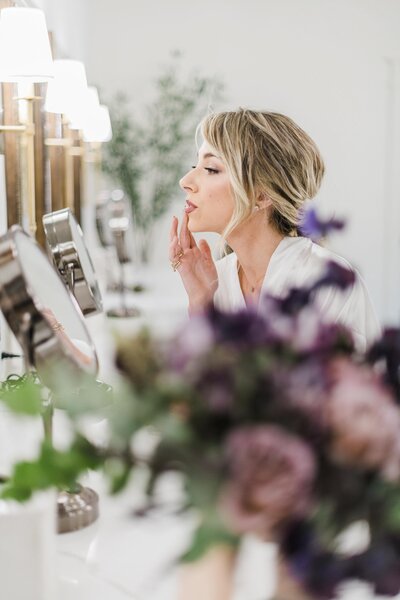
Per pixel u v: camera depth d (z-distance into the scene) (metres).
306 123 6.09
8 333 1.97
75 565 0.90
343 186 6.09
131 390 0.54
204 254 1.62
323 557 0.51
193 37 6.02
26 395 0.60
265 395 0.50
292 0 5.97
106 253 3.89
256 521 0.48
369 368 0.56
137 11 6.01
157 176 6.11
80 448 0.56
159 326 0.56
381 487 0.51
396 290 6.14
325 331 0.56
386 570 0.51
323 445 0.50
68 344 0.96
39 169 2.93
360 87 6.04
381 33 5.98
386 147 6.08
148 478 0.51
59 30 4.21
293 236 1.57
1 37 1.81
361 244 6.11
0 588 0.70
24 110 2.13
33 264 0.98
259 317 0.54
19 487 0.57
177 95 6.06
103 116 4.30
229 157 1.50
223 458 0.49
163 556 0.93
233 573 0.56
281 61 6.05
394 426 0.50
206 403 0.50
